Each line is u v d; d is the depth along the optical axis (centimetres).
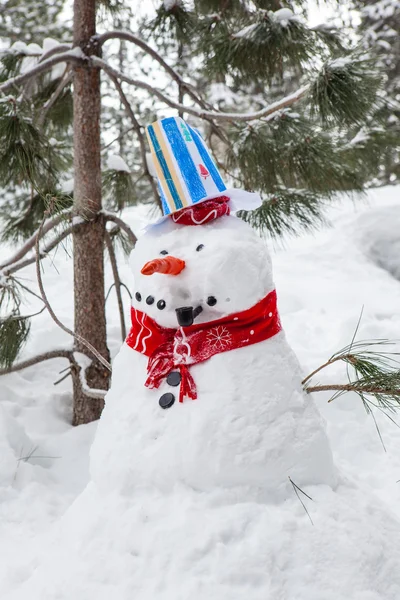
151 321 220
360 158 362
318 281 625
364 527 200
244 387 203
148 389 216
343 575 185
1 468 287
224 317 209
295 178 355
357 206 768
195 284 203
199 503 197
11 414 351
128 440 210
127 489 206
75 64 330
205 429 198
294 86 739
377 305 566
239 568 181
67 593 186
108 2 403
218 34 383
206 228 217
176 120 226
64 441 332
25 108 330
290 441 202
